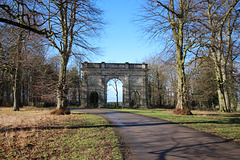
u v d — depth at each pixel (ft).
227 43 80.53
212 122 39.52
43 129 31.09
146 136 27.53
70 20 50.24
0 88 103.24
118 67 146.20
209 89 106.01
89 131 30.12
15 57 43.73
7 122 38.52
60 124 36.60
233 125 35.55
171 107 138.51
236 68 92.89
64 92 59.62
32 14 31.01
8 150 20.51
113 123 40.47
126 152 20.16
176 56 63.00
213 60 79.30
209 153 19.60
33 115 55.11
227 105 81.41
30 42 38.32
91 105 146.20
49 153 20.01
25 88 126.00
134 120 45.42
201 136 27.02
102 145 22.50
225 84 82.69
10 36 37.32
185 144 23.12
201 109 109.60
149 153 19.80
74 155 19.30
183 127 34.35
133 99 176.76
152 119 46.70
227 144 22.75
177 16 58.03
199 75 112.27
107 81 144.05
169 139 25.64
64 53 57.98
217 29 61.16
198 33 58.49
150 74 173.27
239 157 18.30
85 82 140.97
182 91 60.64
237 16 71.72
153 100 168.35
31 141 24.06
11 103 118.01
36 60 53.78
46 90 66.74
